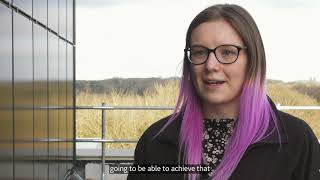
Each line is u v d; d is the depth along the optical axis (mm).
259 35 1375
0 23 2914
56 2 5434
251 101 1363
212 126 1456
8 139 3102
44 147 4562
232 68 1355
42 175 4430
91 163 6695
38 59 4312
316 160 1384
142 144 1575
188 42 1427
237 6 1394
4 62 3018
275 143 1371
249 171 1362
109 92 9523
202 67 1379
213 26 1357
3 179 2949
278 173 1368
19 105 3475
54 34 5297
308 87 11547
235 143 1379
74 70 6887
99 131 8422
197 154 1432
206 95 1392
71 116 6574
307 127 1430
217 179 1379
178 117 1517
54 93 5266
